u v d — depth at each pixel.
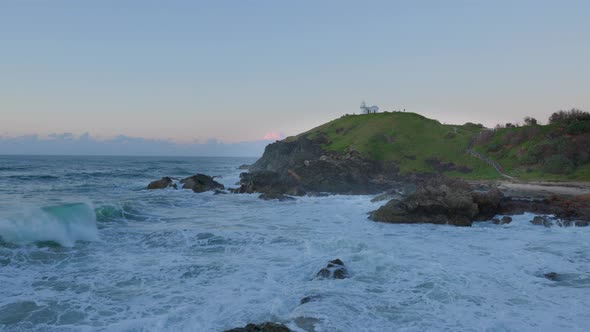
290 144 81.56
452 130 78.69
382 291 12.05
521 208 29.22
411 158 67.19
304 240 19.20
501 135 67.19
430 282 12.93
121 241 19.00
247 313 10.36
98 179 62.75
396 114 94.38
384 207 26.41
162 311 10.60
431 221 25.39
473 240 20.52
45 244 17.48
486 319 10.05
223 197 40.38
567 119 61.88
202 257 16.25
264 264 15.16
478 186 43.84
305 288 12.30
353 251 17.08
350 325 9.51
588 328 9.60
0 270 13.93
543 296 11.88
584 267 15.17
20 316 10.23
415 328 9.45
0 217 18.53
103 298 11.55
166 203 34.09
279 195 39.19
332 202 37.34
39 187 46.03
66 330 9.45
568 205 29.86
